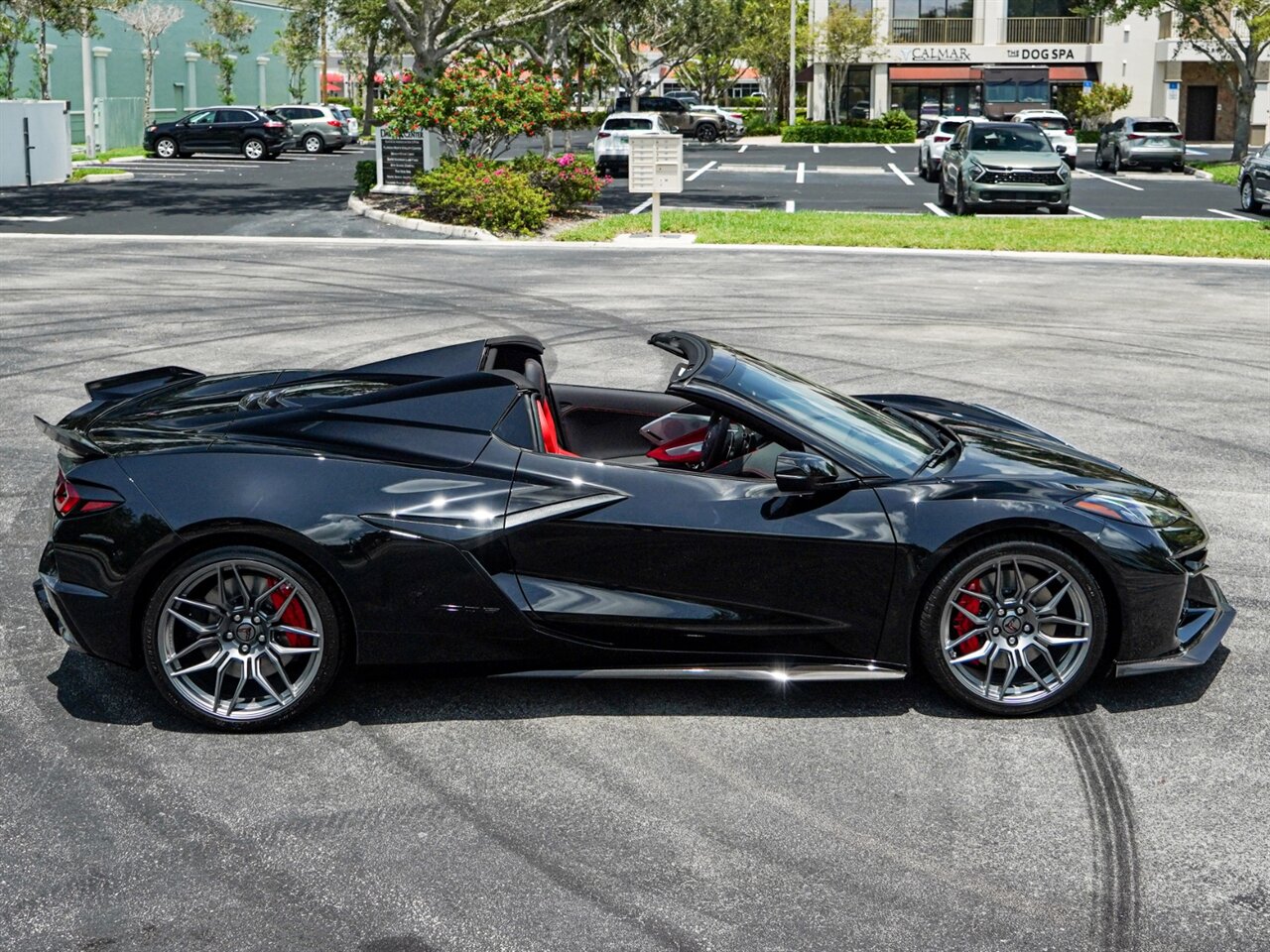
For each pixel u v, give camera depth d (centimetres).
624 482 445
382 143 2536
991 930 327
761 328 1229
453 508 434
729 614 446
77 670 485
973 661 451
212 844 367
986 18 5534
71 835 370
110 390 531
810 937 323
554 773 411
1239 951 320
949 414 584
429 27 2623
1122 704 462
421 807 388
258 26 6159
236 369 1006
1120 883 350
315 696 437
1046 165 2425
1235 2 3903
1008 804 392
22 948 318
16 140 2950
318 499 427
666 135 2006
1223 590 571
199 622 439
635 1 3098
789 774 410
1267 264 1830
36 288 1452
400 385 481
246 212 2373
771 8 6103
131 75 5144
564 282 1553
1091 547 439
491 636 441
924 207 2655
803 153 4581
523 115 2442
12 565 589
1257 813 387
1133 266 1805
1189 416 902
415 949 318
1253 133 5569
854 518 441
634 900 339
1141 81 5550
